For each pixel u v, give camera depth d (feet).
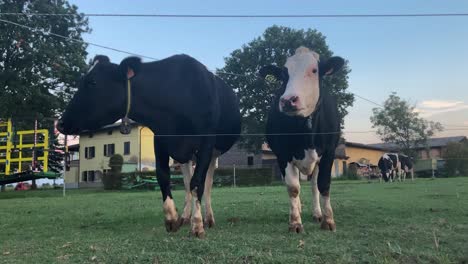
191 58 18.97
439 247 13.57
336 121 20.03
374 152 191.21
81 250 14.23
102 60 18.25
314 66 17.97
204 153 18.03
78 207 32.07
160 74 18.29
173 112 17.97
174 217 17.95
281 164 18.81
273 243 14.57
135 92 17.85
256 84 119.34
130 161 148.97
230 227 19.35
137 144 148.46
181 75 18.40
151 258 12.59
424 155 199.52
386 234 15.93
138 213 26.20
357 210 24.02
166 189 18.16
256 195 41.09
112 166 126.93
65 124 18.25
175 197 42.98
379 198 32.30
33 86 91.25
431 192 38.19
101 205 33.53
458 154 127.95
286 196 38.47
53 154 58.70
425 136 149.07
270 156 160.35
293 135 18.15
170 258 12.63
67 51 97.91
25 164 49.49
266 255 12.59
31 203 38.04
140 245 14.66
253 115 121.70
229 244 14.33
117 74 17.51
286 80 18.04
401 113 150.00
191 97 18.10
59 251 14.28
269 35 124.47
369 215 21.81
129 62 17.07
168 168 18.56
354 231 17.07
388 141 153.99
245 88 122.21
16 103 90.68
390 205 26.40
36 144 49.39
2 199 51.24
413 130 149.59
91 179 161.38
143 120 18.34
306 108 17.40
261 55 122.93
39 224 22.09
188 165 20.77
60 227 20.75
